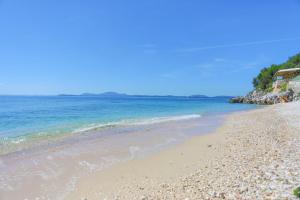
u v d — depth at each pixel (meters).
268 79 80.06
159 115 30.03
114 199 5.97
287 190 5.23
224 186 5.93
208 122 21.91
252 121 21.25
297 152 8.64
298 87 52.41
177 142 13.11
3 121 22.86
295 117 20.88
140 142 13.14
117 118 25.97
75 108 43.66
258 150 9.64
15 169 8.60
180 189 6.15
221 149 10.73
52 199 6.27
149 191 6.29
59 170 8.51
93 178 7.71
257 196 5.09
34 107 46.50
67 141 13.37
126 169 8.55
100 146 12.16
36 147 11.91
